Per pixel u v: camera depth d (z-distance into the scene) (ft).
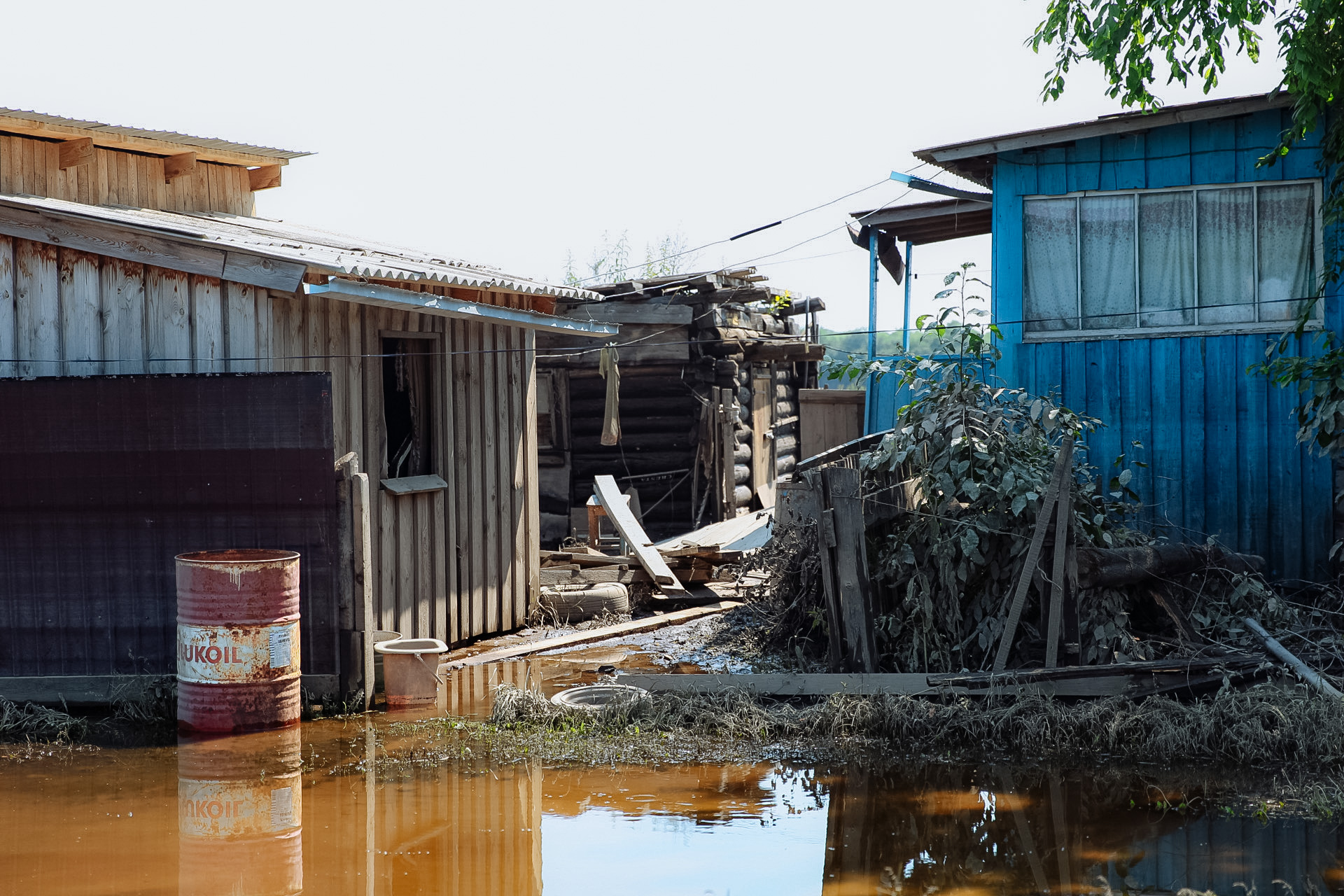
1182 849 16.93
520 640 34.01
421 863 16.47
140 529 25.80
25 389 25.86
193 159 38.24
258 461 25.61
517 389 36.29
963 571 25.98
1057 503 24.86
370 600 25.80
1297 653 25.76
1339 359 29.73
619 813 18.70
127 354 26.84
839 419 58.70
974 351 30.22
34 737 23.61
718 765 21.42
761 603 33.01
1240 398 33.53
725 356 55.67
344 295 27.04
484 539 34.30
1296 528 33.04
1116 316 34.78
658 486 54.49
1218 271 33.91
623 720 23.81
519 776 20.76
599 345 54.65
